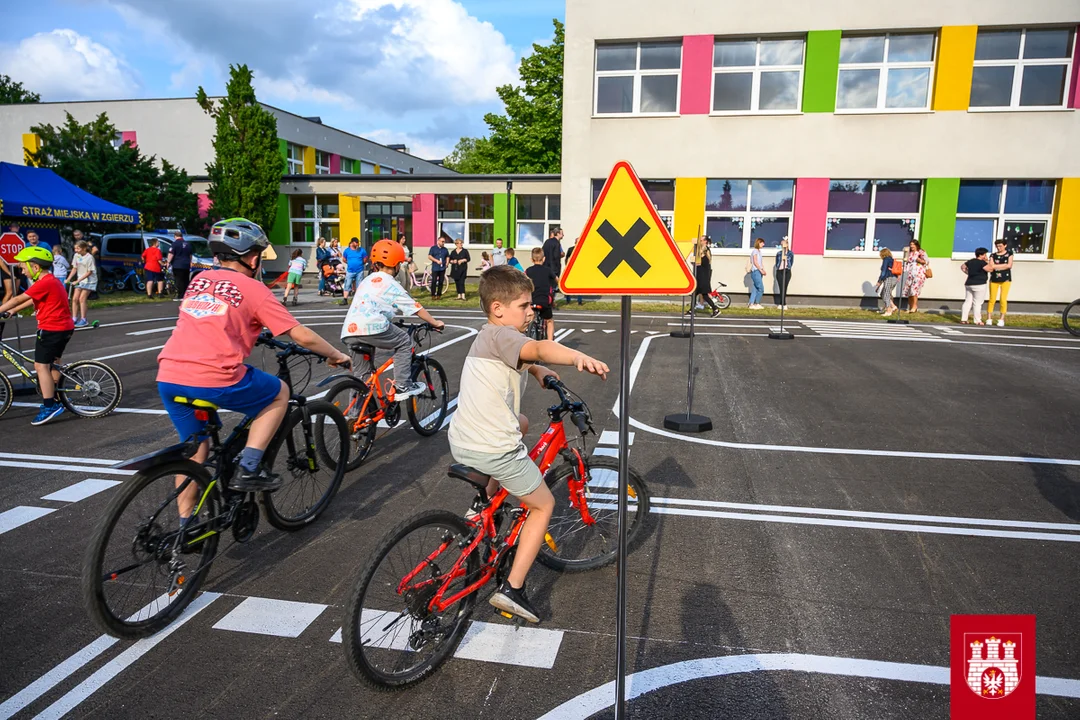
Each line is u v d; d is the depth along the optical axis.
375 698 2.88
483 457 3.01
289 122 34.00
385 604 2.91
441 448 6.24
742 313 17.72
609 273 2.74
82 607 3.54
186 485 3.47
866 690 2.91
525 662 3.13
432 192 26.00
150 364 10.27
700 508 4.88
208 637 3.30
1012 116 18.48
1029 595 3.69
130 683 2.95
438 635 3.09
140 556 3.26
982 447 6.37
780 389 8.81
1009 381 9.31
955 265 19.17
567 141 20.62
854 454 6.14
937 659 3.12
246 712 2.78
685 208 20.33
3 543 4.26
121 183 26.30
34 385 8.38
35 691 2.88
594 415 7.50
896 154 19.11
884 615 3.49
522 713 2.79
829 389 8.81
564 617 3.49
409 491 5.17
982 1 18.16
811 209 19.69
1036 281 18.89
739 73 19.81
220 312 3.56
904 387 8.94
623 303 2.73
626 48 20.30
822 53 19.09
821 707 2.81
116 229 25.81
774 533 4.46
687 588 3.76
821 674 3.02
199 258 22.83
